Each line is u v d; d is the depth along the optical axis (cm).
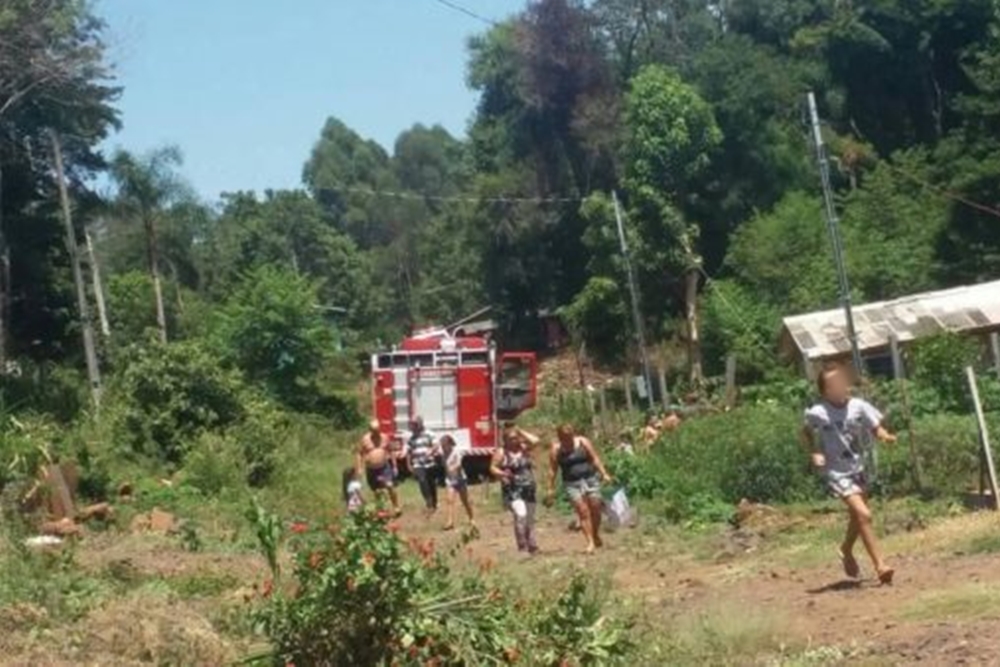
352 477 2294
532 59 6669
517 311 7175
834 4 6956
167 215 7688
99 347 5194
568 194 6819
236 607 1227
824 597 1288
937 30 6625
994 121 5222
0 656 1072
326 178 12175
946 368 2502
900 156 5859
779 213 5666
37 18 3922
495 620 888
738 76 6131
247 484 3025
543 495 2703
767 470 2359
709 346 5550
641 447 3234
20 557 1512
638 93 5853
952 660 956
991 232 5100
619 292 5859
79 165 5044
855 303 4809
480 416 3672
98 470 2556
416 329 8688
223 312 5344
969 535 1535
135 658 1107
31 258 4897
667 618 1205
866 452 1587
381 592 857
